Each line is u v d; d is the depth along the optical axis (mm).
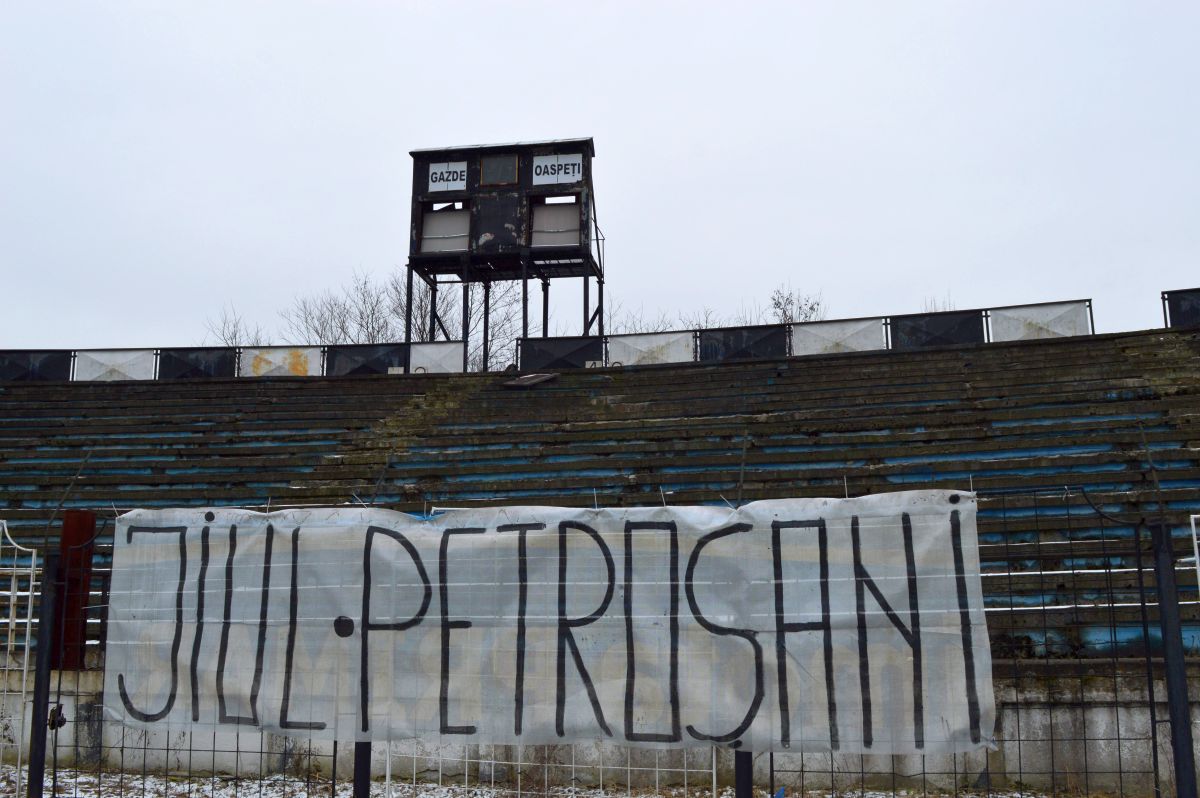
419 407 19000
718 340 20250
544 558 6043
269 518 6426
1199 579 6184
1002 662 7863
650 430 16328
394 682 6094
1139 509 11422
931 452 14250
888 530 5633
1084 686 7672
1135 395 15117
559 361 20844
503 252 24031
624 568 5938
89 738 8977
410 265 24781
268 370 21500
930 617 5512
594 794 7621
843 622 5594
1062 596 10086
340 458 16453
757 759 7801
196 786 8203
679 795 7625
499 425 17562
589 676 5875
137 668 6445
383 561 6219
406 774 8234
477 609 6074
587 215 24266
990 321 18953
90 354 21797
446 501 13867
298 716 6156
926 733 5410
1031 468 13211
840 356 19141
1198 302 17922
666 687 5762
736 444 15375
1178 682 5191
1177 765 5129
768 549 5750
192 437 17859
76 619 6938
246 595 6367
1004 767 7641
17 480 16359
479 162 24656
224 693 6277
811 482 13781
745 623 5707
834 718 5516
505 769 8055
